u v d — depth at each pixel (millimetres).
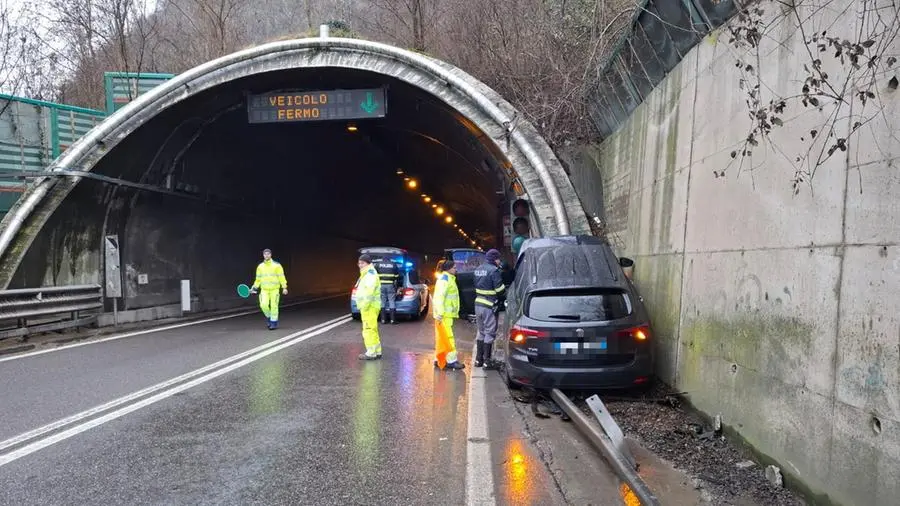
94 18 22297
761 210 4957
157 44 23891
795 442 4273
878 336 3402
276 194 25531
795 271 4375
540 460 5227
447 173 29891
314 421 6352
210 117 17047
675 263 7266
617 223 11414
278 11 24453
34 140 16891
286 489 4527
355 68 15203
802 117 4363
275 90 16828
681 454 5250
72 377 8516
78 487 4547
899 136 3314
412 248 58438
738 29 5309
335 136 22891
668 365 7301
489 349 9562
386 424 6270
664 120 8211
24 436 5773
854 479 3570
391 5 20094
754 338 4977
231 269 22047
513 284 8977
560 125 14383
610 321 6996
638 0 9172
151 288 17016
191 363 9695
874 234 3488
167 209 17438
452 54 17781
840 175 3854
